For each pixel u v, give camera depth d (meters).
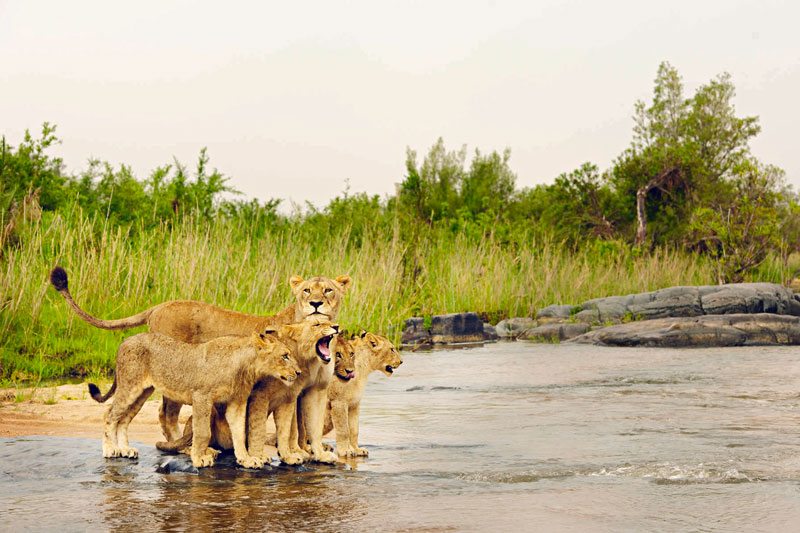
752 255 54.69
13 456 13.77
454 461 14.06
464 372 28.97
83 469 13.05
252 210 47.56
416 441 16.16
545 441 16.02
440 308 46.09
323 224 51.62
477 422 18.53
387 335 38.69
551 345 39.56
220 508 10.81
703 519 10.30
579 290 50.66
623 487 12.04
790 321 38.59
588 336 40.50
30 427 17.16
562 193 76.75
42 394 21.56
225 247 35.22
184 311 16.81
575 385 25.09
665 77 88.62
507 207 81.50
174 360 13.45
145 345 13.73
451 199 82.75
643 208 72.94
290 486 12.06
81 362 26.50
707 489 11.89
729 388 23.61
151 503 11.06
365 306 39.06
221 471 13.02
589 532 9.71
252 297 33.47
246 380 13.24
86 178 48.00
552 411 20.03
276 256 37.88
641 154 76.56
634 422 18.12
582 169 76.62
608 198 76.56
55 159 45.56
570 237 71.19
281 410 13.62
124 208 45.28
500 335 44.25
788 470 13.09
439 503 11.08
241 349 13.22
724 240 55.50
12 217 33.34
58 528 9.91
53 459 13.60
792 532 9.73
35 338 27.69
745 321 38.53
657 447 15.16
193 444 13.29
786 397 21.69
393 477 12.73
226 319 16.77
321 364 13.72
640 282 53.59
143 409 19.50
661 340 37.62
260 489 11.88
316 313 16.42
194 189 46.91
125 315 29.89
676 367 29.16
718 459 13.96
